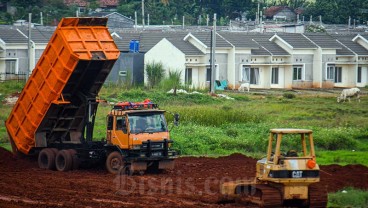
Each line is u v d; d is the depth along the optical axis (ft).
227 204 228.43
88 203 228.43
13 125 324.80
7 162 322.14
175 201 232.12
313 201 217.97
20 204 225.97
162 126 298.15
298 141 359.05
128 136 291.38
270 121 463.83
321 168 307.37
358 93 623.36
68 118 314.55
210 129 417.90
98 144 305.12
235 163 327.88
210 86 654.12
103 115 478.18
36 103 310.86
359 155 358.23
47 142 319.06
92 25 306.14
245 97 628.28
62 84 301.63
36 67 308.81
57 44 299.79
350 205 233.76
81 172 302.25
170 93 597.93
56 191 250.57
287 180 214.07
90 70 304.09
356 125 460.14
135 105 301.02
